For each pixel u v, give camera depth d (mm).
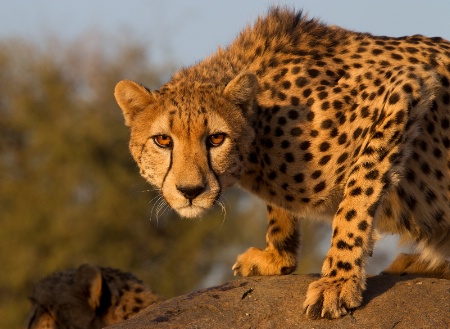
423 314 9438
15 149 41469
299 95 10586
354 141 10344
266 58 10938
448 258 11008
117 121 42031
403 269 11305
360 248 9750
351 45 10945
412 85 10055
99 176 38500
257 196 11078
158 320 9703
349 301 9508
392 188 10023
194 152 10258
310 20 11305
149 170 10633
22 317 35469
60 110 42438
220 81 10820
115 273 13203
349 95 10461
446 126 10672
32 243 37656
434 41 11148
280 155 10578
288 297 9875
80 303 12727
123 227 37469
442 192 10719
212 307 9828
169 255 37281
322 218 10977
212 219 37406
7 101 42875
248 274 11359
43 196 38969
